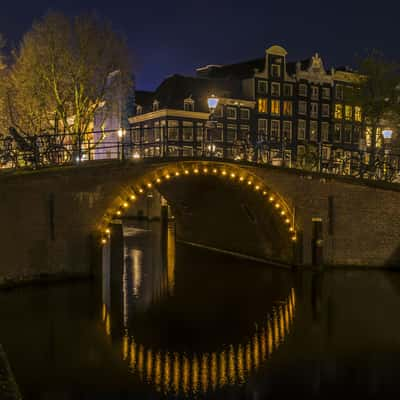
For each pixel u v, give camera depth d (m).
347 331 16.66
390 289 21.75
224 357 14.52
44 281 20.94
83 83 32.31
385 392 12.45
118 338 15.76
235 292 21.42
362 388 12.62
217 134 48.97
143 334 16.11
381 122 44.38
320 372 13.55
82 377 12.98
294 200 25.14
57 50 31.97
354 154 46.31
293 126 53.84
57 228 21.09
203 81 50.72
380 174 32.41
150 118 48.97
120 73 34.00
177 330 16.61
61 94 32.41
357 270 25.25
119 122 36.56
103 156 42.00
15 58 34.34
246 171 24.56
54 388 12.34
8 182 20.02
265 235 27.84
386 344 15.55
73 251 21.47
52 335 15.74
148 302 19.72
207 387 12.60
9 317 17.17
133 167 22.52
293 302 19.94
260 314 18.39
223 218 31.59
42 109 32.25
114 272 21.91
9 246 20.12
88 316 17.56
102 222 21.98
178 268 26.56
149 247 34.56
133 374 13.25
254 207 26.97
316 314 18.41
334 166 30.58
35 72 31.92
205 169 23.92
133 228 47.78
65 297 19.42
